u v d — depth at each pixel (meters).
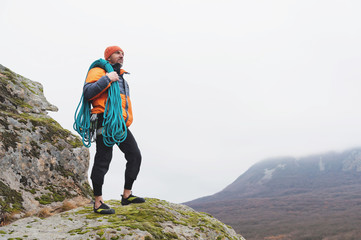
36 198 4.60
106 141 3.60
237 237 4.62
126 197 4.26
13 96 6.25
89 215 3.85
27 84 7.04
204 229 4.17
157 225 3.71
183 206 5.07
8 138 4.84
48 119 6.28
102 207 3.89
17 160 4.77
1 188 4.19
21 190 4.51
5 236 3.11
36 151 5.15
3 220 3.82
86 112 3.66
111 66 3.70
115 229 3.29
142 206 4.28
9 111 5.73
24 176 4.76
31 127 5.37
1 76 6.42
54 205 4.70
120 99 3.59
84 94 3.47
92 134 3.62
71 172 5.55
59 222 3.65
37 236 3.16
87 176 5.92
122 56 3.91
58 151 5.49
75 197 5.21
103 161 3.72
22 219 3.77
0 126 4.89
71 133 6.07
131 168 4.05
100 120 3.59
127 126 3.82
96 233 3.20
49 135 5.56
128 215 3.88
